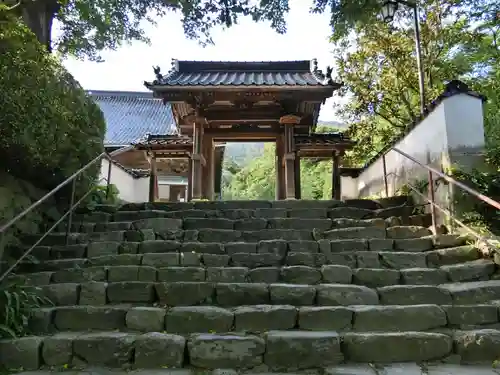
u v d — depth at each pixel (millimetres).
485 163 4223
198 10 4789
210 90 6840
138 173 9102
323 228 4582
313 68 8453
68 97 4516
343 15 4734
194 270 3406
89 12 5234
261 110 7934
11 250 3902
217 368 2447
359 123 9469
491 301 2961
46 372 2400
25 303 2811
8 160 4090
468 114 4363
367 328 2730
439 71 8570
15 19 3605
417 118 5137
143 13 5367
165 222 4645
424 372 2324
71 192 4805
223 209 5250
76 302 3078
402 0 5383
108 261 3688
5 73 3395
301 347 2479
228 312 2787
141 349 2490
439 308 2795
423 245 3938
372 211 5008
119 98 19453
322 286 3102
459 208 4059
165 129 16859
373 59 8922
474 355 2490
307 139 8836
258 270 3428
